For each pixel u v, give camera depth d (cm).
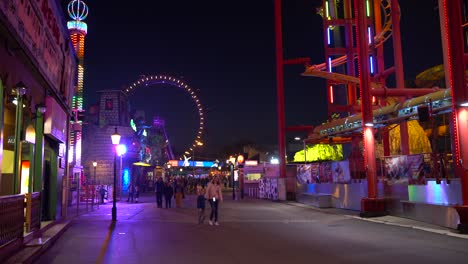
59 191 1772
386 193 2058
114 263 962
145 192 6288
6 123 1472
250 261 981
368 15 3222
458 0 1491
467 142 1436
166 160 8369
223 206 3112
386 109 2223
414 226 1609
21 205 1055
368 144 2077
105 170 4922
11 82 1075
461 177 1430
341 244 1227
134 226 1730
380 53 3178
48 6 1425
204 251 1123
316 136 3195
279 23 3844
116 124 5025
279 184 3794
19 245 1034
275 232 1538
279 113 3834
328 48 3259
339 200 2641
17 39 1037
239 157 4497
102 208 2872
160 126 7656
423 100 1936
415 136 4028
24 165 1491
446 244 1191
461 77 1466
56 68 1614
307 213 2414
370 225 1722
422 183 1791
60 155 1853
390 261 959
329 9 3297
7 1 942
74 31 3688
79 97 3641
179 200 3036
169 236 1430
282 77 3838
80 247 1188
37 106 1369
